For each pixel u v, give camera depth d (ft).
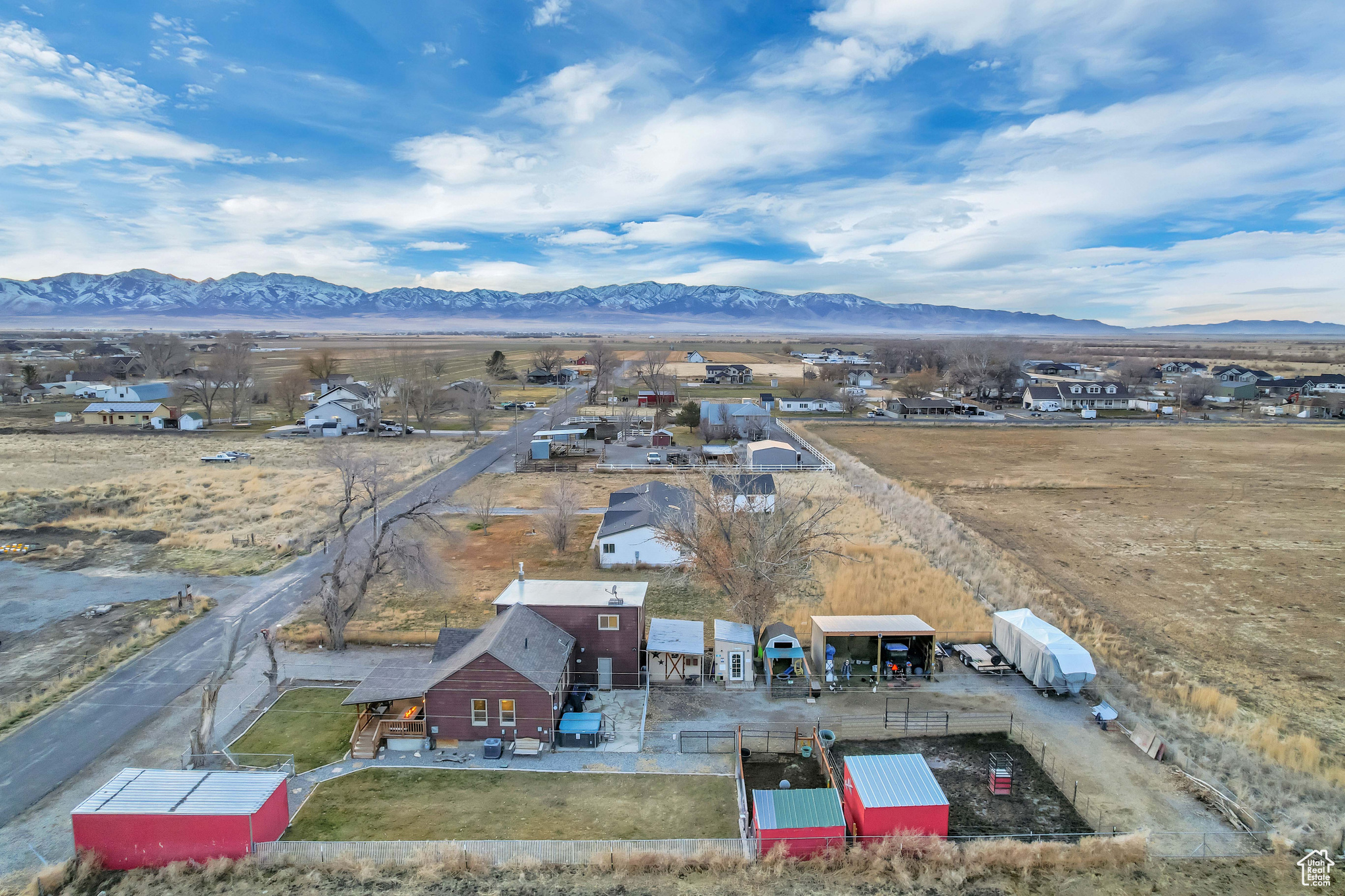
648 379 510.58
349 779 92.73
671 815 86.17
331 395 393.29
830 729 105.91
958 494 254.06
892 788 84.17
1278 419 442.91
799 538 142.92
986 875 76.69
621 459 306.14
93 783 89.76
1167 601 156.25
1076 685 115.75
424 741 99.91
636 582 163.73
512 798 89.04
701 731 105.40
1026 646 122.11
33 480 256.52
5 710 105.60
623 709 111.24
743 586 131.85
